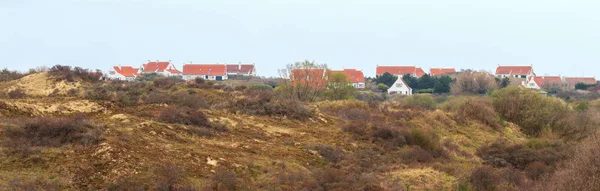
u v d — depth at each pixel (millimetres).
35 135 24000
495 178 28453
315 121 40656
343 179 25188
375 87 130875
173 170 22141
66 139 23953
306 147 31188
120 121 29938
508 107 55312
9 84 53156
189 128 30609
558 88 137500
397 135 37375
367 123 40188
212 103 44188
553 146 39750
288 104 42344
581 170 24438
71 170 21078
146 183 20922
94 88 48156
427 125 45781
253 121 37250
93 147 23172
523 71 166750
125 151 23000
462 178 28625
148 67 144875
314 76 66438
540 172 31281
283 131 35812
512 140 46719
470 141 44281
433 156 35438
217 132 31891
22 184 19062
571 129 49625
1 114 27703
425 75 128375
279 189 22812
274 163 26594
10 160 21266
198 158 24844
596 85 140375
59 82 51656
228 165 24844
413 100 77938
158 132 27984
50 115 30594
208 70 136875
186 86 54562
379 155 32719
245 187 22703
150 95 40750
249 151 28312
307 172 26547
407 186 26438
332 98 66750
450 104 62469
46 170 21000
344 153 31797
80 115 29000
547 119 51375
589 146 25594
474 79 113750
